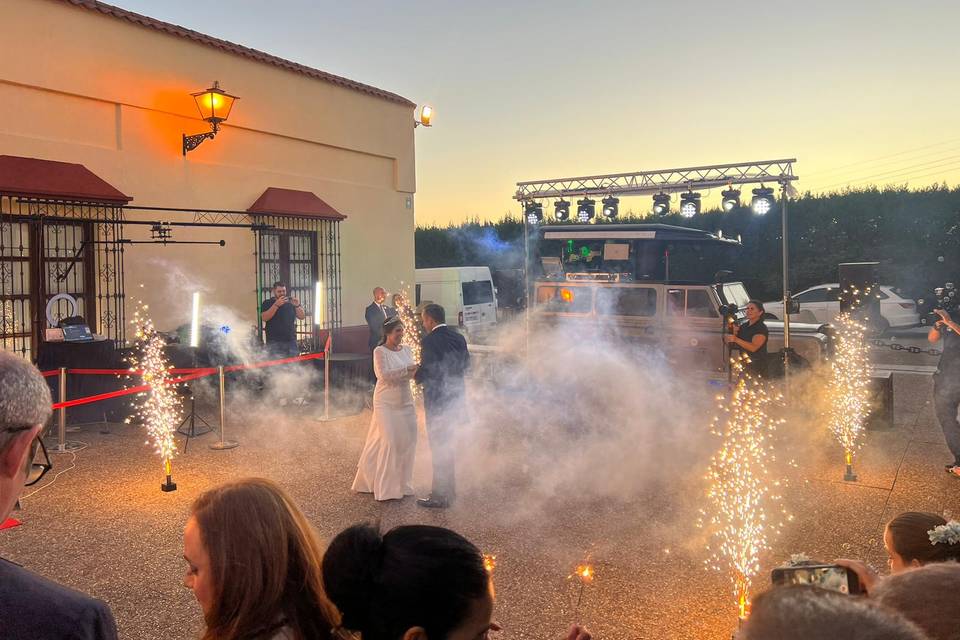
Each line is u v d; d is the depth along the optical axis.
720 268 13.08
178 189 11.04
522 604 4.33
